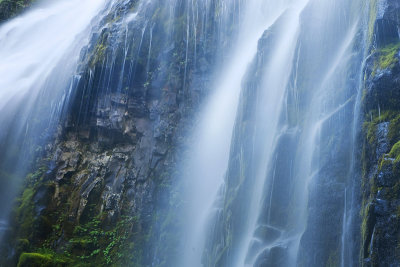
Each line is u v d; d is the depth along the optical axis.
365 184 5.58
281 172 7.20
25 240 10.97
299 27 8.18
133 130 12.46
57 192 11.88
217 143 11.38
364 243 5.28
